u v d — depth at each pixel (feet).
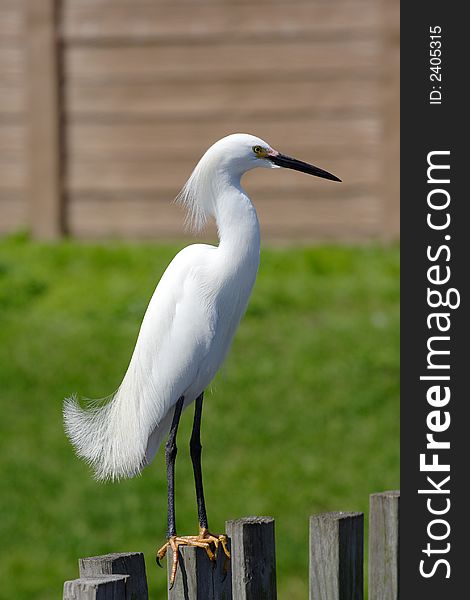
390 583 18.52
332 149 54.80
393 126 53.31
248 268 20.90
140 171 56.18
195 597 17.02
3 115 56.54
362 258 51.62
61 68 55.93
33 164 55.88
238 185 20.98
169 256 52.21
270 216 55.42
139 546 31.63
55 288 49.21
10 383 40.24
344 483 34.09
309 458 35.53
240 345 42.60
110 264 51.65
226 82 55.21
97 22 55.52
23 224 57.06
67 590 14.47
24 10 55.62
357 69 54.24
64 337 43.80
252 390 39.42
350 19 54.08
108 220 56.65
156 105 55.83
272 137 55.21
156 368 20.62
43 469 35.32
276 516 32.73
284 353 41.98
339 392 39.14
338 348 42.19
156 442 21.36
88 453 20.72
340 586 17.20
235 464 35.45
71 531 32.40
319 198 55.06
